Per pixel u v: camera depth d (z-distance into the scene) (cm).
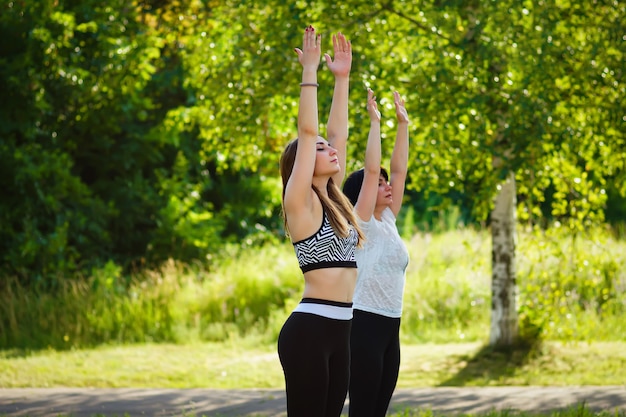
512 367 1237
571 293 1538
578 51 1101
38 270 1881
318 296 531
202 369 1290
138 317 1642
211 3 1412
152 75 2239
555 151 1159
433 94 1098
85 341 1562
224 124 1300
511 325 1320
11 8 1775
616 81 1107
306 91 534
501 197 1323
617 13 1102
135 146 2319
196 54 1350
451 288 1698
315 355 522
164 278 1830
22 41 1789
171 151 2473
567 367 1223
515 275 1330
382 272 646
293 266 1814
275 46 1182
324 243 532
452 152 1180
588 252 1381
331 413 537
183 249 2278
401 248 658
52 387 1166
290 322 532
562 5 1100
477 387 1126
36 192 1958
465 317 1630
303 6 1174
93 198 2277
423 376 1213
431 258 1898
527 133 1065
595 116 1122
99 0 1470
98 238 2173
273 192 2594
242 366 1310
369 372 634
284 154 568
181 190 2400
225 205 2489
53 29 1625
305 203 530
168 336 1605
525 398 1033
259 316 1698
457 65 1091
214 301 1714
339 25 1145
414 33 1126
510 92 1107
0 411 978
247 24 1249
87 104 1803
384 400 652
